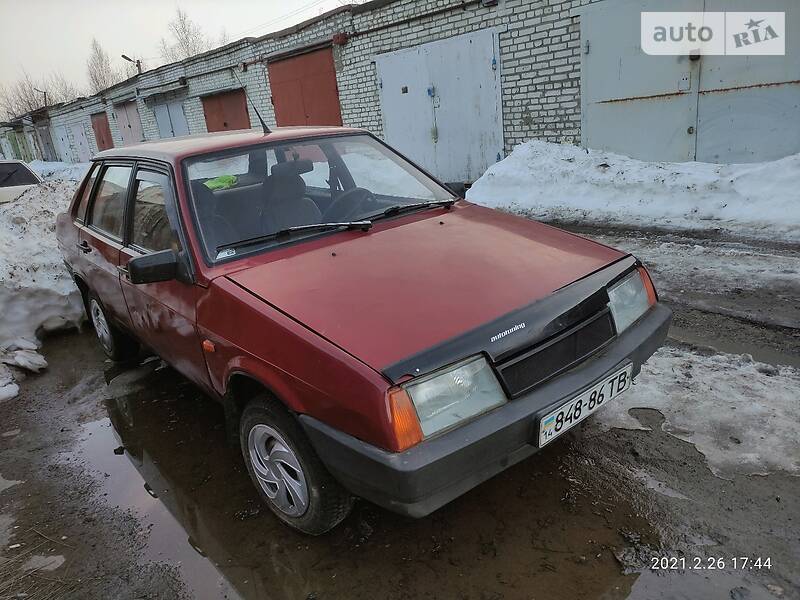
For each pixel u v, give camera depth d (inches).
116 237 137.3
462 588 80.6
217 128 661.3
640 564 81.0
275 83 537.3
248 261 100.9
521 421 76.2
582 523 89.7
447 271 92.4
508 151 366.6
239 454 120.8
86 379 165.8
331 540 92.7
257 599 83.2
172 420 137.9
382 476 70.9
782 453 98.4
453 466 71.9
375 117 447.5
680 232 233.8
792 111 244.8
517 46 335.3
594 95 309.0
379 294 86.2
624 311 96.8
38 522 105.8
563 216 281.0
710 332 146.7
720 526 85.5
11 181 391.9
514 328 79.9
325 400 75.8
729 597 74.4
